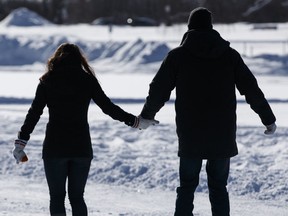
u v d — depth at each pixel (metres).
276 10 125.62
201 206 11.70
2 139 18.28
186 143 8.68
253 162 14.76
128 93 36.59
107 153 16.17
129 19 109.88
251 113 26.69
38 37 72.06
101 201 12.07
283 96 35.19
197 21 8.88
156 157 15.74
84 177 8.47
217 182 8.88
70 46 8.55
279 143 17.34
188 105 8.70
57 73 8.38
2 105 29.12
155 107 8.80
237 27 105.12
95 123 21.28
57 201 8.45
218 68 8.71
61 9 129.38
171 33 93.44
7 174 14.48
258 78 52.03
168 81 8.78
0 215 10.69
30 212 10.99
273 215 11.12
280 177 13.34
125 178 13.85
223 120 8.66
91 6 128.62
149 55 64.44
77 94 8.37
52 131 8.34
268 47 72.94
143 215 10.95
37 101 8.43
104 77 52.44
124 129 20.11
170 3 120.25
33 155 15.93
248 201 12.15
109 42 68.69
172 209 11.51
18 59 68.19
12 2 136.00
